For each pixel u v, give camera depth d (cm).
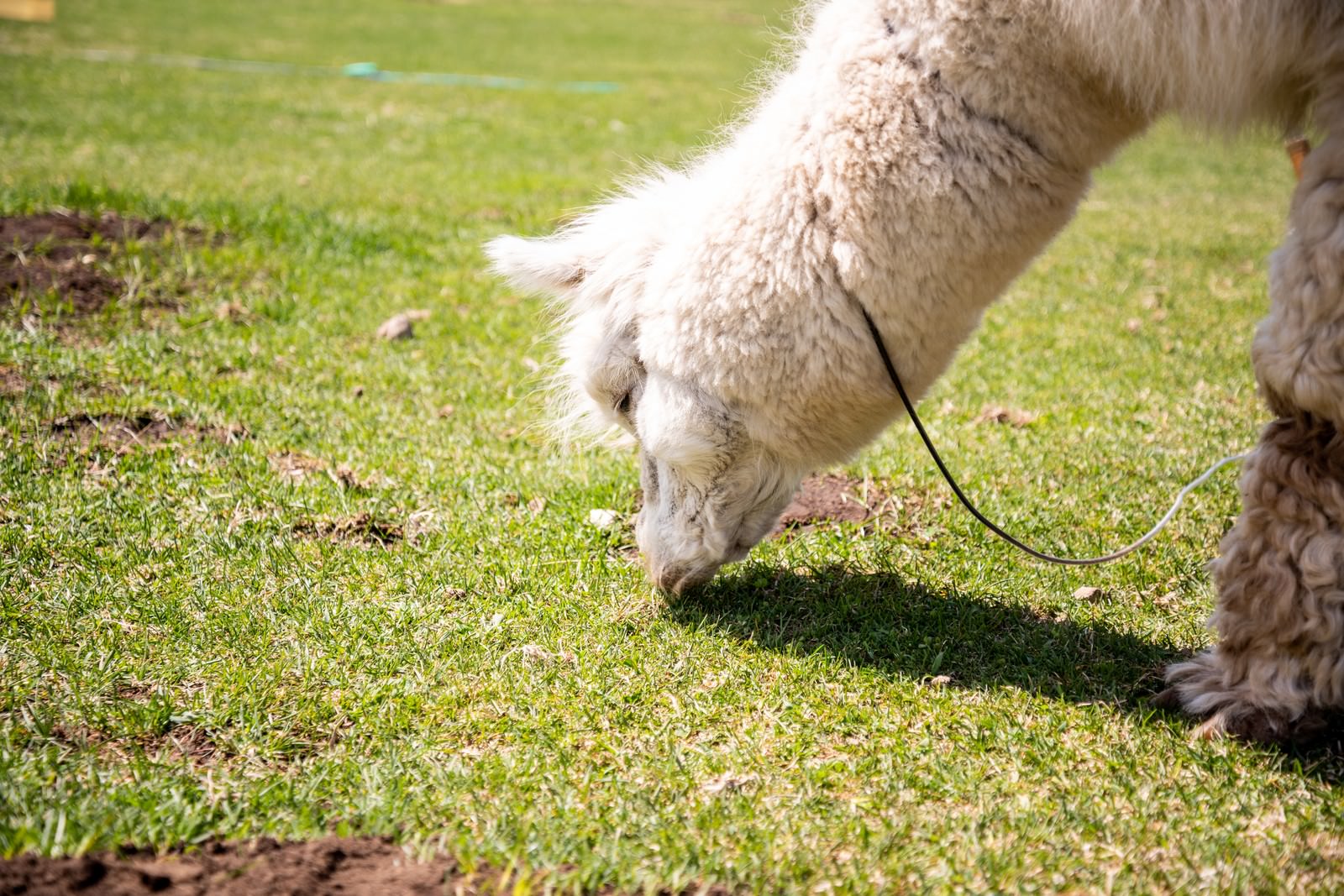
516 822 295
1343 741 327
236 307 718
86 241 785
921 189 326
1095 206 1274
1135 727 342
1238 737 330
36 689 348
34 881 253
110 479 492
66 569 423
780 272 340
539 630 398
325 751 331
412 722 344
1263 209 1264
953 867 280
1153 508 502
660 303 354
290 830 289
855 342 343
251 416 571
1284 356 301
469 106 1752
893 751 332
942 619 412
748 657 385
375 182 1161
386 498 492
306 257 840
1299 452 309
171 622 390
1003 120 325
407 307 764
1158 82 312
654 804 305
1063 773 321
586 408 394
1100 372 694
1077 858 285
